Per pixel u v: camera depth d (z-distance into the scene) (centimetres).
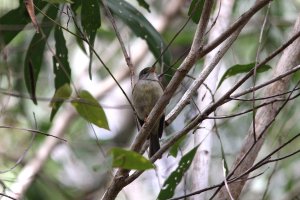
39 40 1030
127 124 1709
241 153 920
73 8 1007
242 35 1555
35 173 1460
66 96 941
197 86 841
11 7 1324
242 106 1287
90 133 1680
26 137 1591
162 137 1045
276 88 930
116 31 902
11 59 1311
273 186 1315
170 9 1778
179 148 980
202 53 763
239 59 1502
